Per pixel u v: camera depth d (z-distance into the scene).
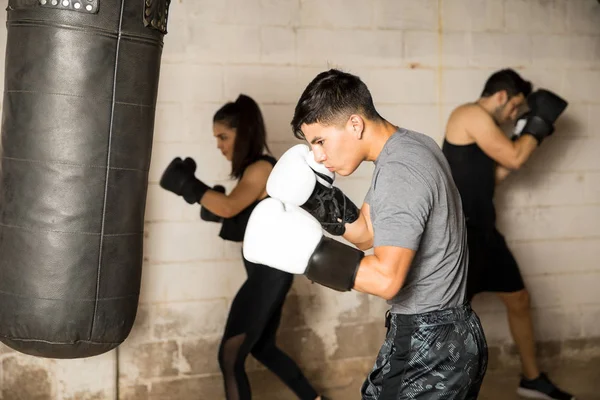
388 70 3.87
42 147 2.08
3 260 2.14
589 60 4.21
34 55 2.08
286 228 1.90
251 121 3.27
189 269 3.68
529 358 3.75
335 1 3.77
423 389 2.00
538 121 3.61
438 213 1.94
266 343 3.21
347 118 1.95
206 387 3.72
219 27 3.62
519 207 4.14
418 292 2.00
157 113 3.57
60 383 3.52
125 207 2.17
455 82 3.97
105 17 2.07
